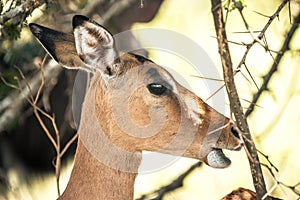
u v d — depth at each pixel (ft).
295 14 42.45
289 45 42.60
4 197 46.65
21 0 35.78
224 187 48.29
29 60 45.27
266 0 50.80
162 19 53.21
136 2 49.03
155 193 43.39
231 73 30.45
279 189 44.62
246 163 48.49
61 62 32.27
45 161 48.44
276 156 49.73
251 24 50.75
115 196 32.27
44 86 44.96
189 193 48.03
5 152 48.14
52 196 47.26
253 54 49.83
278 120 48.42
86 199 32.30
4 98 43.98
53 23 45.11
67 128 47.65
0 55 45.52
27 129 48.06
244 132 30.71
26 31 45.60
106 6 47.06
